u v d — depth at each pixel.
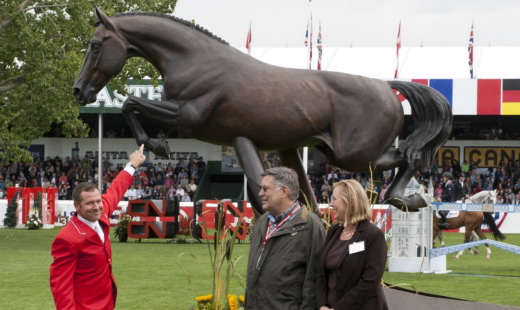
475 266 15.42
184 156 35.88
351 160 6.81
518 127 34.28
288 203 5.00
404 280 12.47
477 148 34.34
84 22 20.55
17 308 9.41
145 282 11.95
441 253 13.79
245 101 6.67
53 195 26.89
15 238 21.36
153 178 34.28
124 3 22.17
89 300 5.20
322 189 32.00
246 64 6.80
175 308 9.49
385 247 4.82
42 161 34.94
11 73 21.45
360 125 6.80
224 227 6.55
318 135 6.83
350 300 4.72
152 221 20.84
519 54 31.80
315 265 4.94
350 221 4.87
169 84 6.78
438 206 13.87
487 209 13.62
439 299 5.97
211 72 6.72
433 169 33.66
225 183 35.81
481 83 27.44
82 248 5.14
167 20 6.88
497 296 10.73
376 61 31.66
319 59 30.16
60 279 5.10
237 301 6.35
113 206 5.61
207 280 12.20
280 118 6.68
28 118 21.17
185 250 18.06
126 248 18.64
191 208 26.16
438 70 30.81
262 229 5.09
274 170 5.03
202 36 6.88
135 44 6.84
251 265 5.04
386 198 7.15
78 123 20.73
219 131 6.77
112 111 27.80
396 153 7.09
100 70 6.77
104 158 35.28
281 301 4.93
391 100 6.92
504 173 33.50
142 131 6.82
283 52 32.19
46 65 19.72
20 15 19.66
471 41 29.27
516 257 17.92
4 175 34.66
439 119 7.01
